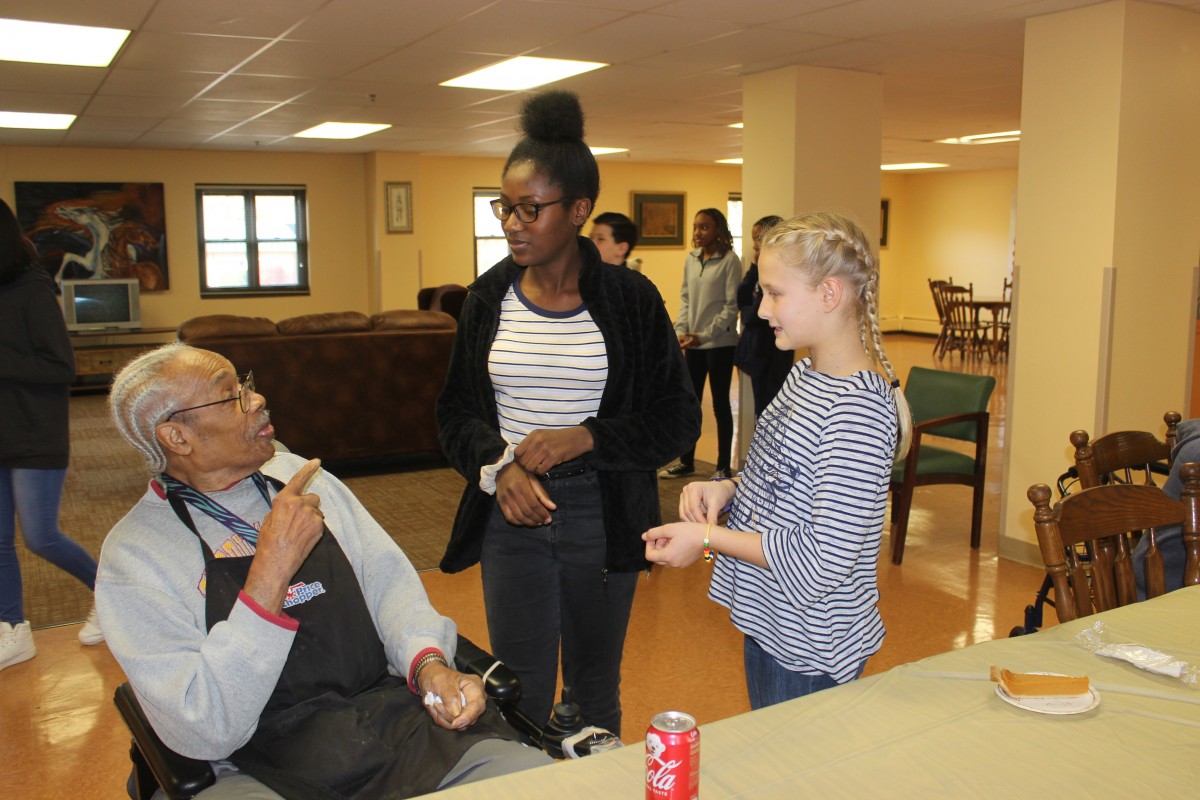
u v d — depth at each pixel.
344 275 11.09
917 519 4.87
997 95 6.62
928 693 1.29
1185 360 4.30
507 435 1.86
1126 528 1.84
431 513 4.95
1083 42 4.02
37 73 5.55
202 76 5.73
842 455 1.34
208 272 10.38
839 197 5.71
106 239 9.79
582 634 1.91
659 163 12.69
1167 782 1.06
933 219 14.01
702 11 4.21
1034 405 4.24
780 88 5.60
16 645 3.09
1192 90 4.12
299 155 10.69
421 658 1.55
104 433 7.28
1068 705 1.23
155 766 1.41
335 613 1.54
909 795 1.03
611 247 4.49
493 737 1.45
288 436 5.61
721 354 5.29
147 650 1.37
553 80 6.07
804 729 1.18
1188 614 1.61
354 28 4.52
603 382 1.82
